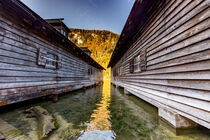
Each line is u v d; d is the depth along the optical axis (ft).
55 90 15.33
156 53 9.80
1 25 9.29
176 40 7.14
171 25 7.72
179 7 6.95
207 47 5.00
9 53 9.85
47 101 15.06
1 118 8.54
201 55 5.31
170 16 7.87
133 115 10.05
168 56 8.00
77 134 6.67
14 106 11.06
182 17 6.66
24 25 11.53
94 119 9.14
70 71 22.41
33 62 12.53
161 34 9.04
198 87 5.42
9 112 9.94
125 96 19.81
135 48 16.22
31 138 5.94
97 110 11.56
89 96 19.79
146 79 11.96
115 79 41.24
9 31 9.95
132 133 6.84
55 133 6.68
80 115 10.02
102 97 18.86
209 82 4.88
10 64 9.87
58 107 12.34
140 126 7.78
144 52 12.45
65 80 20.16
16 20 10.63
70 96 19.47
